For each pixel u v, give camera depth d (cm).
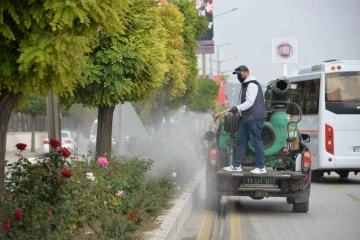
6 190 827
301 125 2664
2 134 709
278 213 1658
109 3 680
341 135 2555
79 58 662
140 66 1348
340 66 2561
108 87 1338
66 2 623
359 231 1382
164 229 1130
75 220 941
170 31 2166
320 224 1478
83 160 1372
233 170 1555
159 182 1584
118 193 1167
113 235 962
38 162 873
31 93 694
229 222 1502
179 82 2258
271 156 1612
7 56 649
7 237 742
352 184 2583
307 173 1578
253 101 1513
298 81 2695
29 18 634
